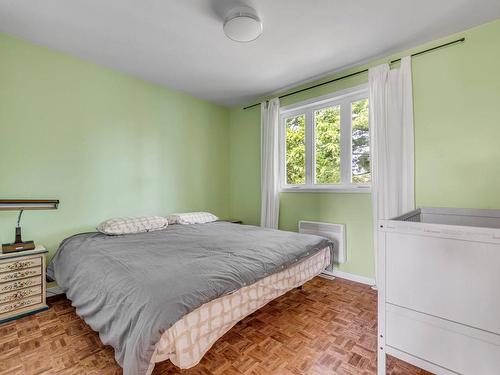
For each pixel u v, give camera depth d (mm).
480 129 1992
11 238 2135
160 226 2691
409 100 2291
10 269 1903
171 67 2697
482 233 1018
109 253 1754
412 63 2311
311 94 3055
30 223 2230
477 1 1720
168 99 3285
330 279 2734
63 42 2230
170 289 1183
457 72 2090
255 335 1683
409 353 1219
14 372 1336
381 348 1297
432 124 2205
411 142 2275
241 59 2520
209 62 2578
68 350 1521
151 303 1097
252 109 3797
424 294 1168
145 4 1740
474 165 2016
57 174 2383
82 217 2539
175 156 3367
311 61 2547
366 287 2518
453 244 1087
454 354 1100
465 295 1065
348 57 2475
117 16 1870
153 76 2928
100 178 2672
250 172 3814
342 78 2768
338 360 1442
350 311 2025
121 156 2838
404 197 2297
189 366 1121
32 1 1705
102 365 1391
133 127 2943
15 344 1584
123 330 1118
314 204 3037
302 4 1737
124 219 2568
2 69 2100
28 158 2227
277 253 1861
